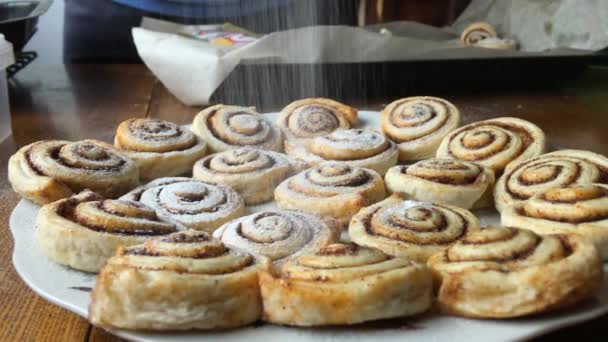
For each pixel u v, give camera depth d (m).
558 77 0.79
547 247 0.35
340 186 0.50
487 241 0.36
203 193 0.49
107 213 0.41
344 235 0.47
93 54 1.04
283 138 0.61
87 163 0.50
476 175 0.50
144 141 0.56
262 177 0.52
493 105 0.75
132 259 0.34
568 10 0.92
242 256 0.35
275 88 0.75
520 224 0.41
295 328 0.33
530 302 0.33
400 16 1.19
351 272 0.33
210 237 0.36
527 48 0.96
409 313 0.33
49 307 0.37
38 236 0.40
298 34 0.74
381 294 0.32
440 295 0.34
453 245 0.37
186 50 0.74
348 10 1.03
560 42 0.92
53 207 0.41
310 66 0.75
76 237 0.38
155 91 0.84
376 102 0.77
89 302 0.35
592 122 0.68
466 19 1.09
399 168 0.52
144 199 0.48
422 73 0.77
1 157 0.62
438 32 1.07
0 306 0.37
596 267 0.34
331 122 0.63
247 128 0.60
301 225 0.43
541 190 0.47
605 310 0.34
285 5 0.98
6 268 0.41
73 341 0.34
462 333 0.32
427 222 0.41
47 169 0.49
